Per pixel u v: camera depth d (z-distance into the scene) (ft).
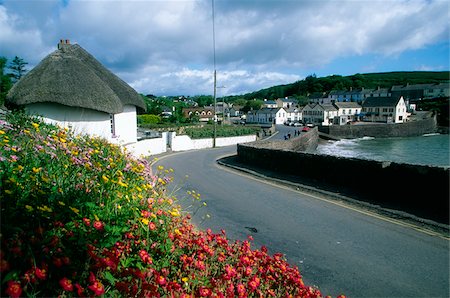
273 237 20.63
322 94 447.42
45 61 53.42
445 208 24.07
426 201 25.62
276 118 312.91
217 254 11.69
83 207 10.00
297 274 11.33
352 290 14.47
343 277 15.61
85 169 13.53
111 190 11.66
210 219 24.03
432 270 16.29
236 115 401.29
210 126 169.99
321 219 24.25
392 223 23.08
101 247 8.32
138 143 68.49
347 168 33.81
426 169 25.53
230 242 18.99
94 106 50.96
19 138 16.14
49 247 7.80
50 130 20.99
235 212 26.07
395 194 28.22
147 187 14.06
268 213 25.82
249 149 55.62
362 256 17.85
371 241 19.92
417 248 18.84
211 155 75.36
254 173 45.57
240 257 11.06
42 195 9.66
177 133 117.39
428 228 21.90
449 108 294.05
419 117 289.12
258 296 10.03
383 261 17.28
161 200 13.80
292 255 17.98
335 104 317.01
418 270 16.29
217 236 12.85
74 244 8.53
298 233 21.35
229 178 42.75
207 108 330.95
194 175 44.73
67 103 48.80
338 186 34.22
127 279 8.49
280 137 161.07
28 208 8.36
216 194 32.60
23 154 12.71
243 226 22.66
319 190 33.22
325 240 20.15
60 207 9.42
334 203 28.81
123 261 8.64
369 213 25.54
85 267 7.68
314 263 17.03
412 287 14.75
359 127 223.10
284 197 31.35
